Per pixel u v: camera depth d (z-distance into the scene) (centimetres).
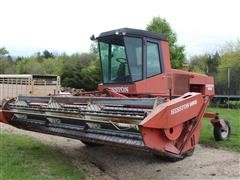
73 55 7088
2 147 1112
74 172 877
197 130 880
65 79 3950
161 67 1148
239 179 836
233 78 4100
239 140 1262
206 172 892
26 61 7562
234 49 4475
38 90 2698
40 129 1033
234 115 2192
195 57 5409
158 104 770
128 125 783
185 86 1227
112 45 1146
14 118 1114
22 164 913
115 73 1146
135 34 1094
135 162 992
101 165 964
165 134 761
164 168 933
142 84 1106
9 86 2759
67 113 898
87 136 878
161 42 1152
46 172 859
